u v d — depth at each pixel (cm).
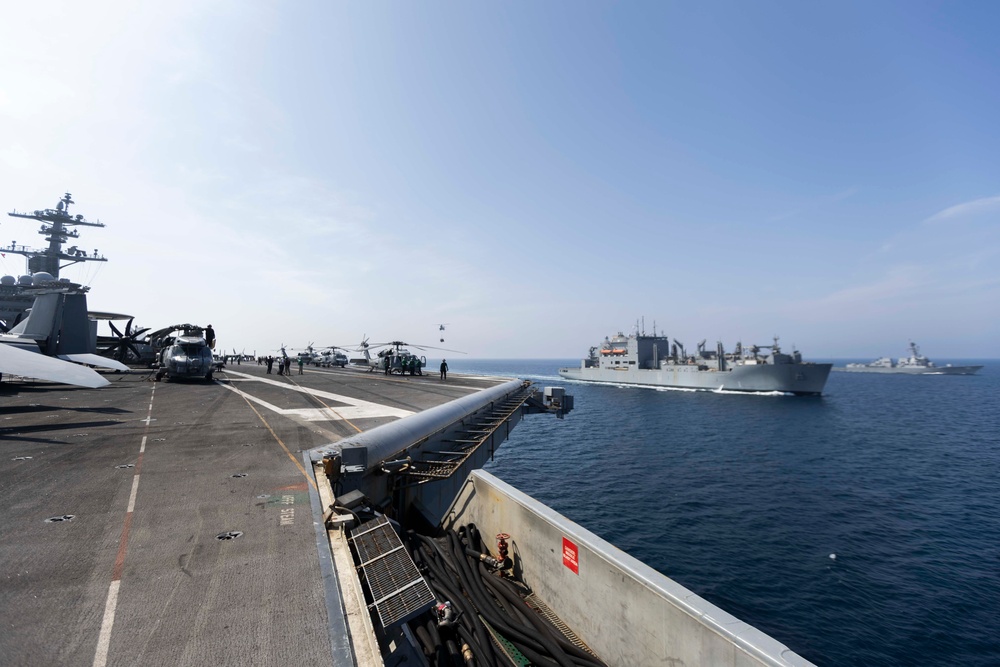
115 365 3075
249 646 381
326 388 2761
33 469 877
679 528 2245
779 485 2962
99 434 1217
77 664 353
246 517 651
